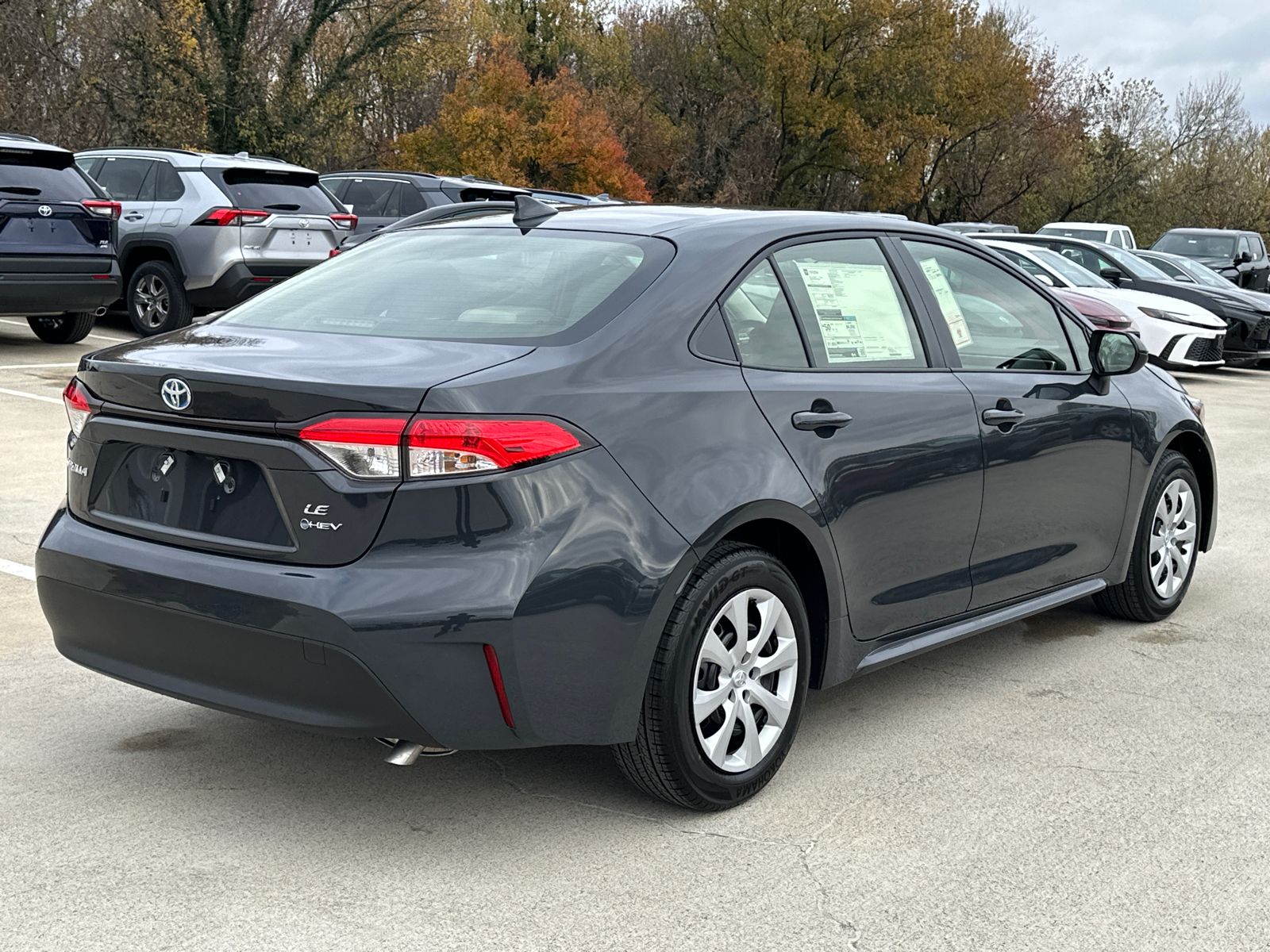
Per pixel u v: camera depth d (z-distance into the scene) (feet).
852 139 154.20
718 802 10.63
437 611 8.81
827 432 11.23
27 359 36.83
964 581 13.14
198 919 8.70
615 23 188.65
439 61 123.54
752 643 10.74
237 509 9.47
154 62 101.76
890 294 12.71
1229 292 56.54
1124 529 15.80
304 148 111.24
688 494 9.92
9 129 97.40
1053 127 179.63
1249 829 10.63
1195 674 14.85
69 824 10.12
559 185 150.30
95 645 10.34
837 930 8.80
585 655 9.37
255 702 9.41
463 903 9.04
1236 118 210.38
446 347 9.93
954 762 11.99
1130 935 8.82
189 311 42.09
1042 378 14.25
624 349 10.07
